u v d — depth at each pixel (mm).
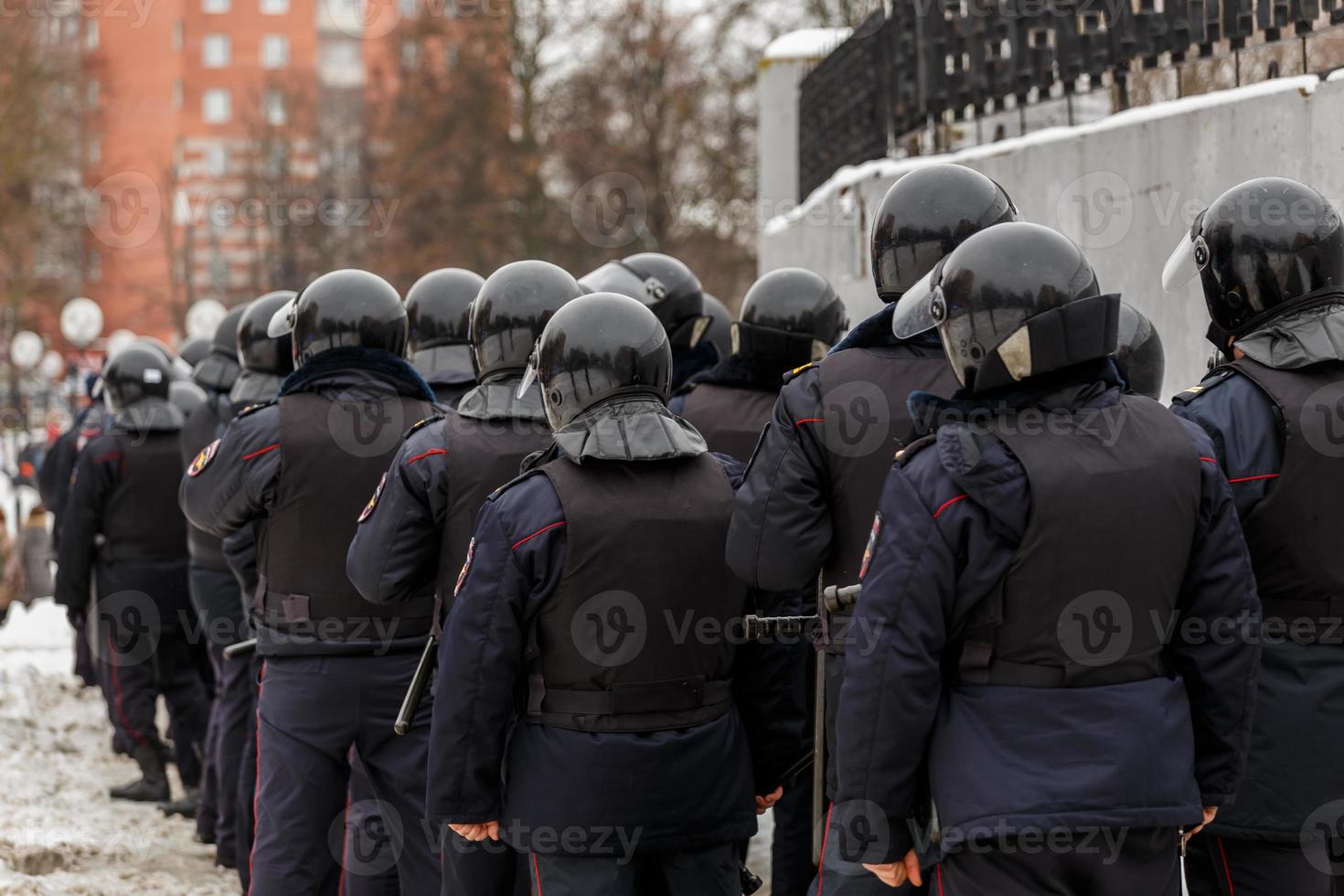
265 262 63375
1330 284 5496
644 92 43656
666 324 8922
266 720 6953
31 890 8750
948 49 12945
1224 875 5441
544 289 6438
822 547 5496
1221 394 5461
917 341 5527
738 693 5898
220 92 76375
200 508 7109
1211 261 5625
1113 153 9914
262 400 8844
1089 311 4434
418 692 6270
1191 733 4457
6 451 43000
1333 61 8555
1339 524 5262
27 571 20000
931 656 4395
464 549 6152
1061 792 4242
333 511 6848
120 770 12492
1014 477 4348
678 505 5445
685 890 5469
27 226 50156
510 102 44656
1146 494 4383
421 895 6773
